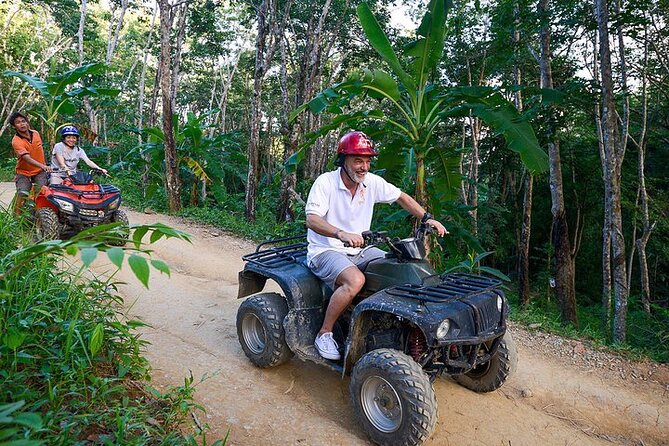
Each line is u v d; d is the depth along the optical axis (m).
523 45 11.28
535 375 4.45
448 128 18.73
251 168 14.09
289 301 3.75
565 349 5.15
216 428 3.17
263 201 17.23
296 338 3.72
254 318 4.12
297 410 3.53
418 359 3.27
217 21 31.30
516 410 3.84
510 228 21.27
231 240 9.43
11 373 2.74
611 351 5.15
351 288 3.46
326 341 3.54
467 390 4.04
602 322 11.48
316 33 14.57
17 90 26.67
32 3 25.73
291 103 34.34
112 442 2.55
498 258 20.84
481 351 3.75
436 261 7.71
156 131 13.70
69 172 7.35
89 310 3.56
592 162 17.62
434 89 6.91
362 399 3.19
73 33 26.52
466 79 16.36
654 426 3.81
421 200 6.99
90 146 17.08
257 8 15.39
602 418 3.89
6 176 15.66
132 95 40.41
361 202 3.75
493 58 13.44
